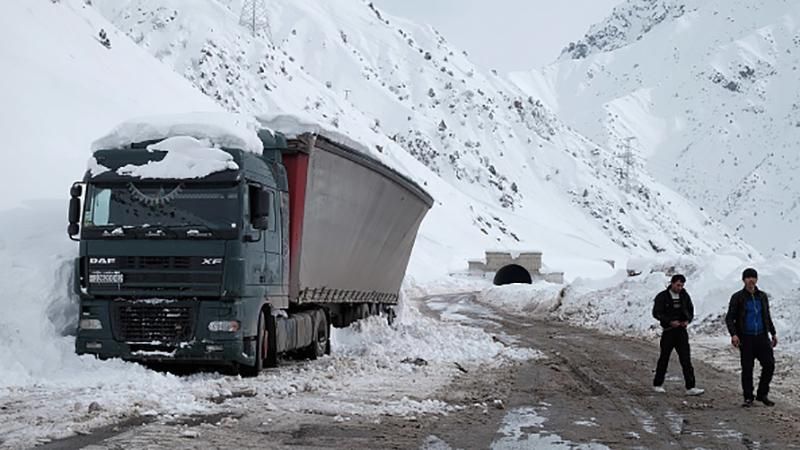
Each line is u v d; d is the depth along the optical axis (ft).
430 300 210.79
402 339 73.36
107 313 45.91
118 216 46.16
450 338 77.25
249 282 46.96
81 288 46.11
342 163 60.70
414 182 79.82
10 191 78.48
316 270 59.57
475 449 30.32
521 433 33.76
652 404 42.80
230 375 48.24
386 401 40.63
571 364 62.18
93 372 44.91
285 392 41.98
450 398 42.86
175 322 45.68
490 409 39.96
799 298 81.66
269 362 51.11
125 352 45.78
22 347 45.93
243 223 46.19
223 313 45.62
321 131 55.26
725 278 98.68
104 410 34.96
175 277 45.57
